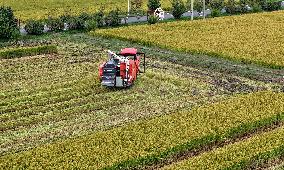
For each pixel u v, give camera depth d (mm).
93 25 77250
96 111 43062
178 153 35219
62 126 39906
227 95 47125
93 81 50562
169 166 32281
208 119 39375
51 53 62562
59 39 70875
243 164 32781
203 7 87250
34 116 41781
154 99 45938
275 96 44594
